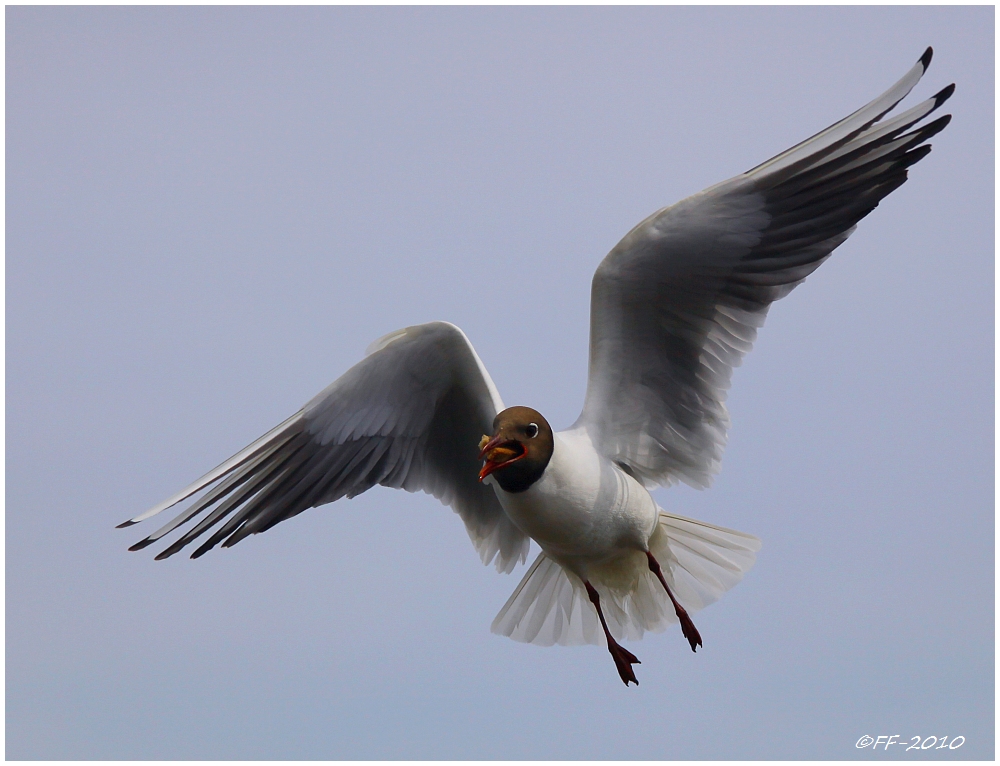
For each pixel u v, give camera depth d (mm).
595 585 11867
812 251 10875
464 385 11531
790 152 10422
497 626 12367
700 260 10773
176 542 11289
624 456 11562
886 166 10586
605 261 10727
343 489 11898
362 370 11336
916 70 10062
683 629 10891
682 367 11375
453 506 12523
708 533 12016
